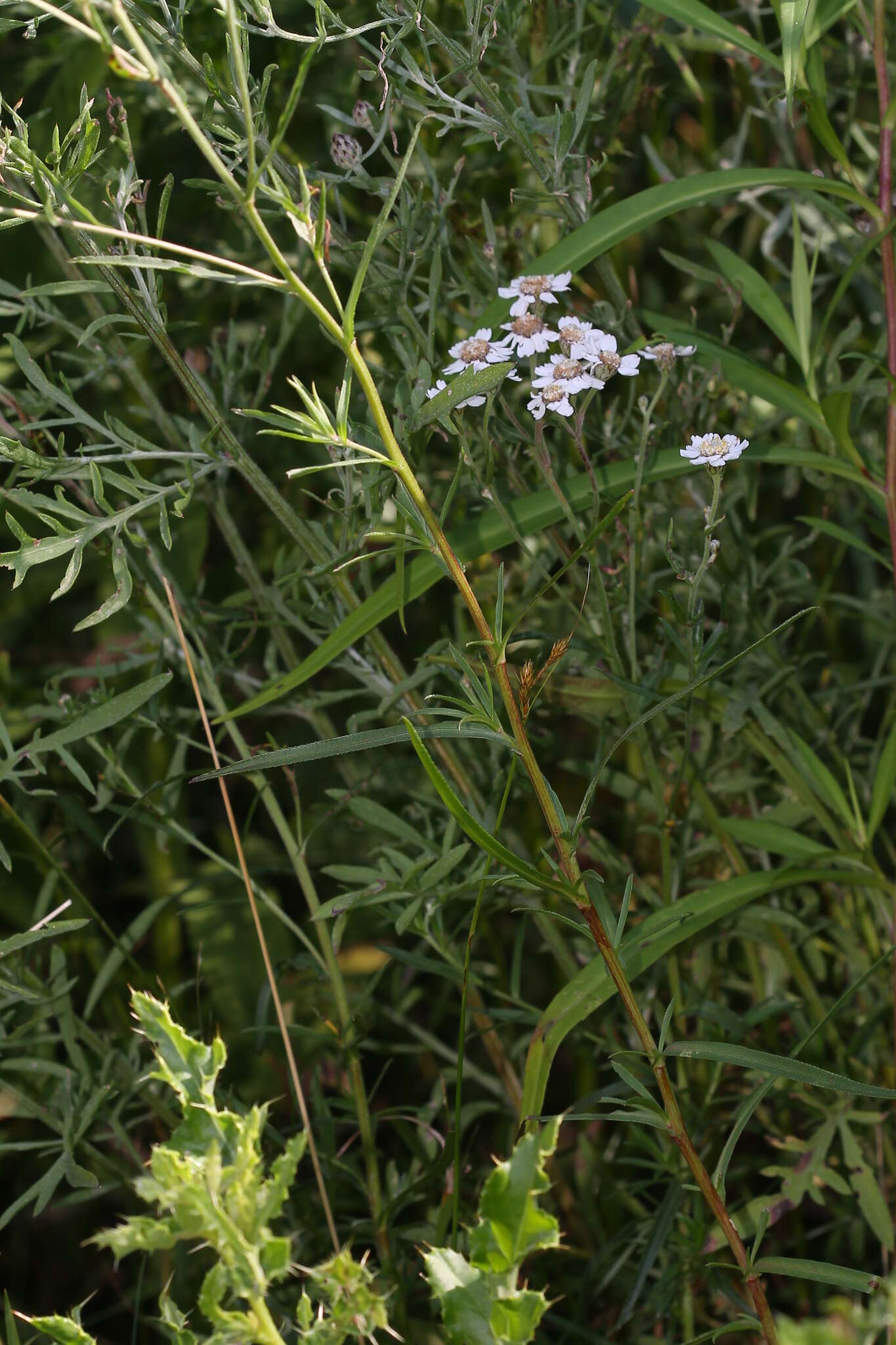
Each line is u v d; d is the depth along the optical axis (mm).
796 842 1068
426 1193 1091
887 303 1050
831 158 1165
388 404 1095
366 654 1094
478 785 1121
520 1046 1127
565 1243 1146
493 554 1164
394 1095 1214
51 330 1157
